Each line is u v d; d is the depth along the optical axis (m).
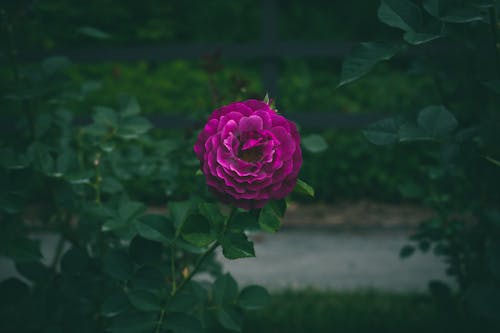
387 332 1.44
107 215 0.90
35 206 1.58
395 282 1.95
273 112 0.71
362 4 4.84
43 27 0.98
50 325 0.94
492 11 0.75
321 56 2.74
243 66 4.43
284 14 4.95
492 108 1.03
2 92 0.97
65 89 1.04
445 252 1.24
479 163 0.80
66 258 0.91
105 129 1.04
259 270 2.08
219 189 0.69
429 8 0.72
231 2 4.74
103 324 0.97
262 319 1.53
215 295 0.90
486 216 0.88
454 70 1.07
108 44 4.36
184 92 3.77
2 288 0.92
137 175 1.14
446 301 1.25
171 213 0.83
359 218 2.69
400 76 4.00
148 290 0.82
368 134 0.81
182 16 4.64
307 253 2.27
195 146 0.70
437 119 0.79
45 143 1.04
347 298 1.72
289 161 0.69
